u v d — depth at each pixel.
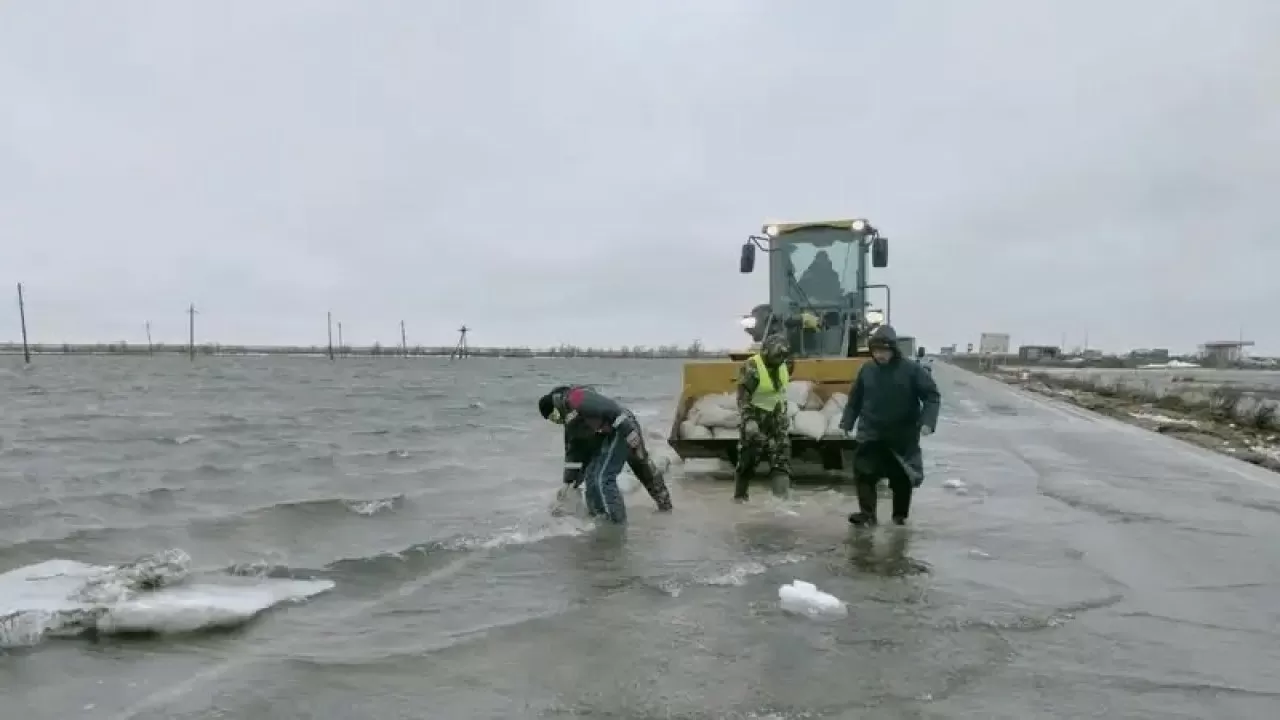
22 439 15.93
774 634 4.24
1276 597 4.89
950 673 3.70
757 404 8.18
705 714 3.29
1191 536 6.54
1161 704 3.36
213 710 3.37
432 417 22.06
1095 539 6.43
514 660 3.91
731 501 8.23
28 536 6.96
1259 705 3.36
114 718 3.30
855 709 3.33
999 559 5.80
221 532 7.04
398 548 6.39
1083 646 4.04
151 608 4.39
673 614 4.60
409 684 3.63
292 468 11.48
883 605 4.72
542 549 6.22
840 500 8.27
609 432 7.26
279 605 4.87
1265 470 10.23
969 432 15.06
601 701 3.43
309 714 3.33
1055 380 42.25
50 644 4.18
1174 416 19.75
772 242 11.59
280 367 94.00
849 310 11.19
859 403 7.09
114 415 22.66
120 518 7.78
